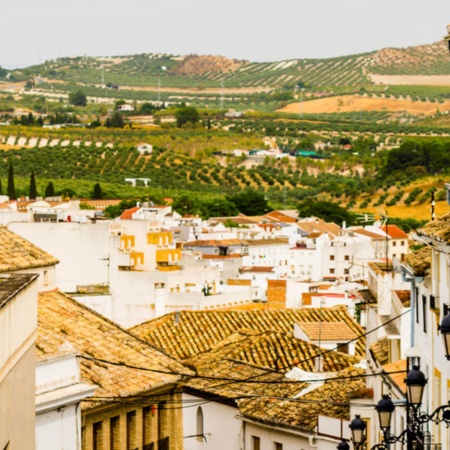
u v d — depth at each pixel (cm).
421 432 5097
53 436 6066
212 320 12506
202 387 10275
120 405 7362
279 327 12431
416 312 6750
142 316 16050
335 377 9019
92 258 16238
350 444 8381
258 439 9606
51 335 6769
